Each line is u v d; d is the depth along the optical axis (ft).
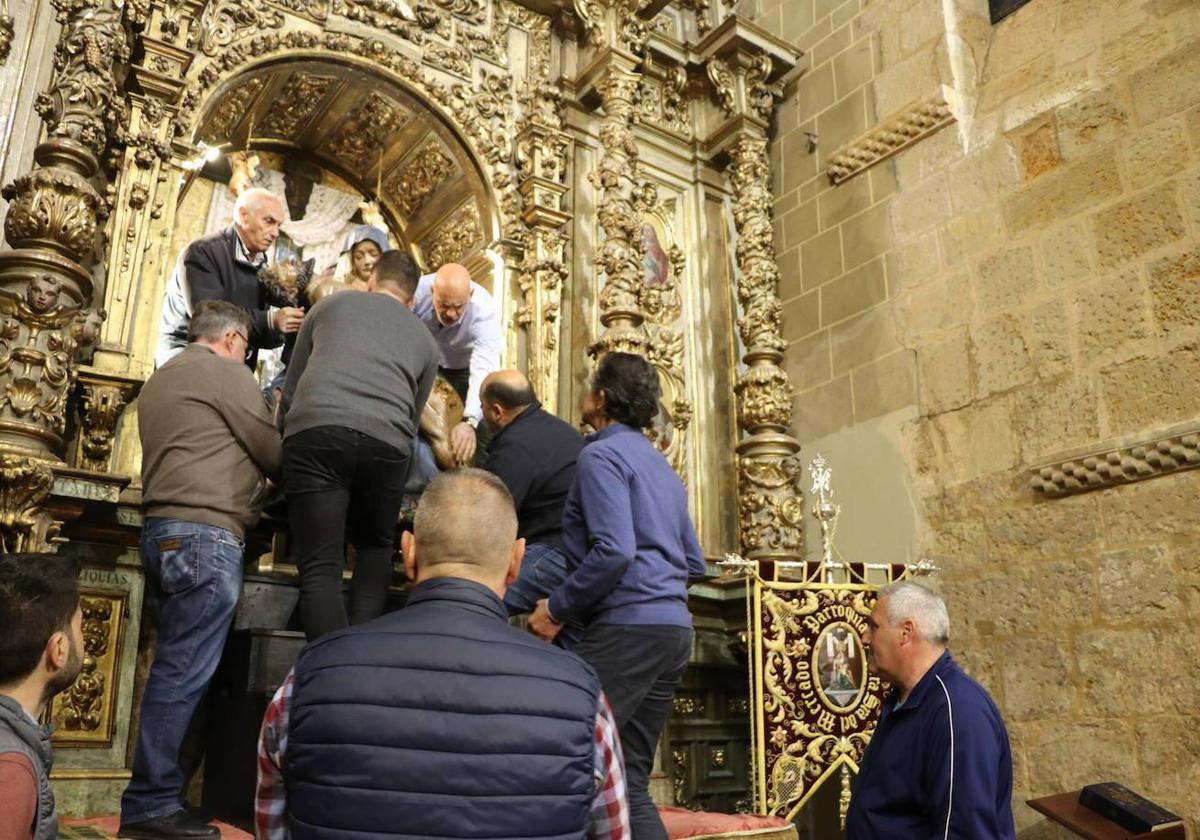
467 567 6.12
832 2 25.58
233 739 11.98
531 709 5.34
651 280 24.09
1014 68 20.94
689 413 23.47
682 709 20.25
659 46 25.54
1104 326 18.07
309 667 5.51
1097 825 14.06
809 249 24.79
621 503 9.61
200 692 10.50
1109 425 17.66
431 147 22.62
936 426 20.68
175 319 15.94
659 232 24.80
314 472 10.29
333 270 22.77
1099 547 17.39
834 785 20.76
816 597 17.46
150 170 17.54
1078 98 19.43
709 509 22.99
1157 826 13.75
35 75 16.92
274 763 5.60
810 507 23.11
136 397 16.46
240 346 12.07
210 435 10.91
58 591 7.24
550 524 11.91
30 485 12.62
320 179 23.26
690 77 26.45
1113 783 14.87
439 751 5.12
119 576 14.29
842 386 23.04
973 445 19.89
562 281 22.41
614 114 22.59
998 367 19.72
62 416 13.87
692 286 24.68
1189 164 17.34
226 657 12.64
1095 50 19.36
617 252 21.49
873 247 23.03
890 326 22.18
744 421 23.08
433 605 5.75
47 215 14.12
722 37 25.64
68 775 12.88
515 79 23.48
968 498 19.74
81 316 14.49
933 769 9.46
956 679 9.90
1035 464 18.52
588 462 9.89
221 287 15.69
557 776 5.27
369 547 11.28
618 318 21.15
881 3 24.12
